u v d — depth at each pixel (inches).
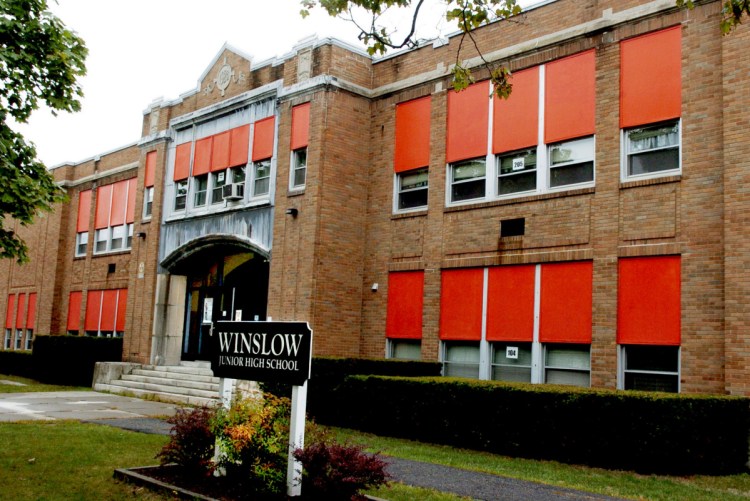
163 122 962.7
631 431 414.9
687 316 492.4
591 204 559.5
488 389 480.4
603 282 542.9
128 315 960.9
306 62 756.6
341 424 577.3
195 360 903.1
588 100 573.3
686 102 513.0
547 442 446.6
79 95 573.3
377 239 730.2
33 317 1270.9
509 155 630.5
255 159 805.9
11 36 532.4
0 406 638.5
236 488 311.7
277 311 732.0
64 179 1233.4
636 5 550.3
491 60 650.2
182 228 896.9
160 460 363.6
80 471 355.3
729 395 447.5
